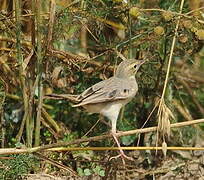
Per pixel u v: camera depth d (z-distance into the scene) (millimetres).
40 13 11922
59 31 12555
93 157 13250
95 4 13109
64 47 13852
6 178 11773
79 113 14188
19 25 11898
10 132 13758
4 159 11820
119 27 13406
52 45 12711
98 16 12977
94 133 13844
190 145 13891
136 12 12508
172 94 14414
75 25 12875
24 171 11781
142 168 13391
